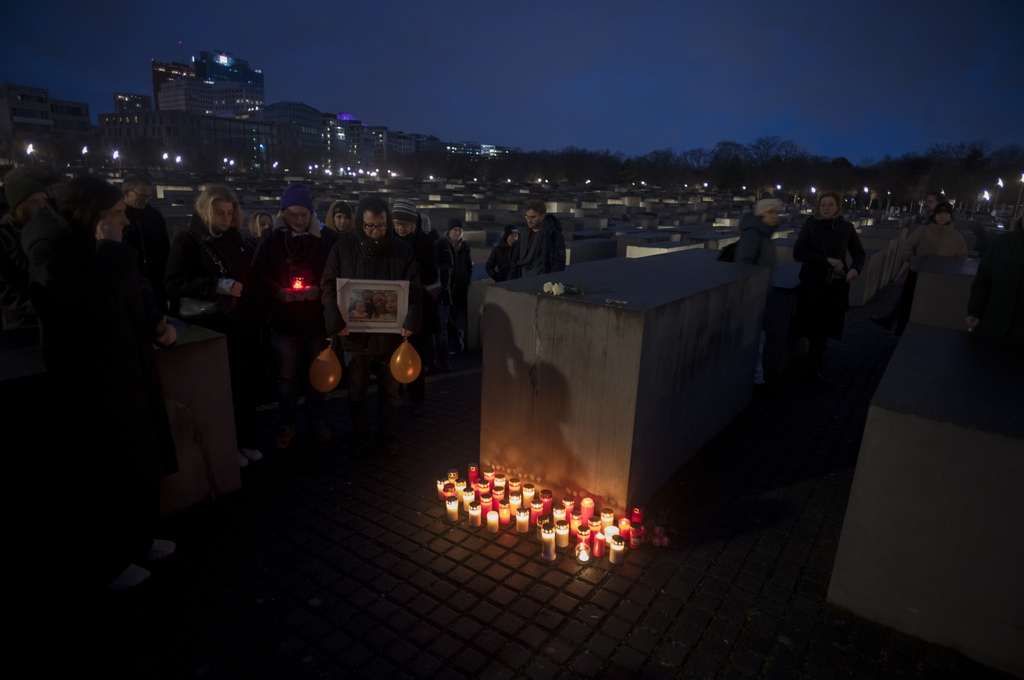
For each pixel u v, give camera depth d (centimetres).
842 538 280
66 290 238
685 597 297
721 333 445
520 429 378
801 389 614
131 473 264
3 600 265
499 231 1400
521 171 11281
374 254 390
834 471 434
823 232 572
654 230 1435
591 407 343
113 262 251
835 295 583
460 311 743
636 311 314
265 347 446
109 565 278
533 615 283
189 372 343
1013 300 364
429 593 297
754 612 288
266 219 559
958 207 7194
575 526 340
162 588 296
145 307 287
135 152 10819
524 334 360
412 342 480
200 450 356
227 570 310
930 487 254
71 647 257
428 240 461
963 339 367
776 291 586
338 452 448
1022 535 239
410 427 498
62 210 243
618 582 308
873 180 8256
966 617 258
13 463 258
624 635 271
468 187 7569
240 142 13450
